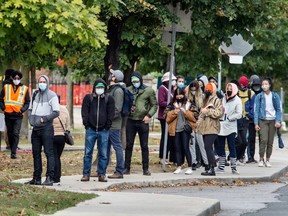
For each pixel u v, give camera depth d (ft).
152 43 149.79
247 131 154.10
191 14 141.69
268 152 150.51
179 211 87.40
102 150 116.26
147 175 128.26
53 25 80.48
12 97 154.40
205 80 146.41
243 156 153.17
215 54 178.29
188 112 131.44
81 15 82.07
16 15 79.61
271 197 111.45
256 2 145.69
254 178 131.34
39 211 84.33
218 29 150.20
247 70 279.08
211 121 129.70
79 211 85.97
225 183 127.65
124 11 131.23
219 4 141.18
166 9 136.67
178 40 177.37
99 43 86.17
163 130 146.00
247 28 152.15
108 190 111.65
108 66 141.18
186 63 208.64
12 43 86.43
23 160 150.51
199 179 126.62
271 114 148.46
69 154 166.61
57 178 113.19
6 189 94.73
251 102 153.99
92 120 115.34
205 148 130.41
